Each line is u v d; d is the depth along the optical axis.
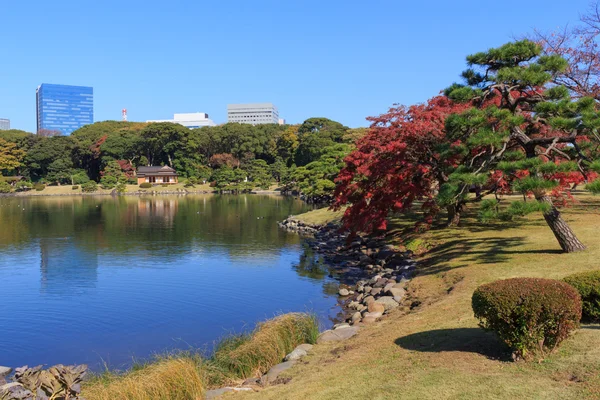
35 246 31.47
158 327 15.09
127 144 109.75
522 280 7.70
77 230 39.62
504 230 22.28
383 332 10.85
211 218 49.25
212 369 9.72
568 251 15.94
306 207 63.03
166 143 111.69
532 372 6.87
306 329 11.66
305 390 7.70
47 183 105.50
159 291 19.53
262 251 29.09
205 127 121.56
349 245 27.92
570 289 7.40
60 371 6.94
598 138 13.47
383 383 7.33
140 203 72.75
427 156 20.31
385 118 20.70
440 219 28.00
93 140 114.56
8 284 20.97
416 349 8.87
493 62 15.87
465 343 8.61
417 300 14.41
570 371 6.70
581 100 13.74
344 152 52.19
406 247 23.20
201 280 21.38
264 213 54.78
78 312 16.83
